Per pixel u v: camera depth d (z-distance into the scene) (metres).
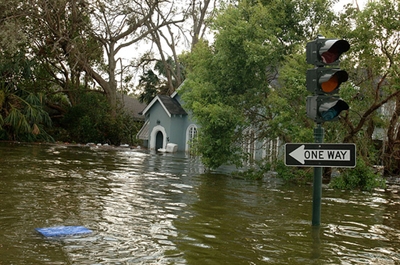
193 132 37.44
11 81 36.84
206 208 10.93
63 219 8.88
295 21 17.73
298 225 9.42
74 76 44.69
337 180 16.23
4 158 20.56
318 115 7.92
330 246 7.89
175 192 13.24
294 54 16.09
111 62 42.34
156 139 39.47
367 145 17.69
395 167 21.02
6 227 8.04
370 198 14.08
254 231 8.74
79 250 6.84
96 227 8.35
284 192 14.35
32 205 10.05
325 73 7.80
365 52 16.27
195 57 19.00
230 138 18.22
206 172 19.58
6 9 33.97
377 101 16.02
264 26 17.27
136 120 52.50
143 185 14.35
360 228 9.55
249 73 17.59
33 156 22.56
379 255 7.50
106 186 13.61
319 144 8.00
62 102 44.44
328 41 7.77
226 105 17.62
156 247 7.26
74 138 39.91
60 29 37.22
